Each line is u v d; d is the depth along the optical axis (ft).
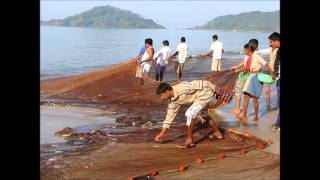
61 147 26.35
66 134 29.32
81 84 44.47
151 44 44.32
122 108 38.52
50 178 21.21
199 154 24.80
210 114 33.99
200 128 30.09
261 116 33.37
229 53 103.24
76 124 32.76
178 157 24.31
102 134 29.43
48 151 25.41
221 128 29.01
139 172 22.03
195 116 25.99
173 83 46.26
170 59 53.16
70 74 70.38
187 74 55.93
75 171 22.18
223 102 28.19
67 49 145.38
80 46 168.45
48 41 202.49
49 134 29.53
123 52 136.77
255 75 31.68
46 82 46.50
